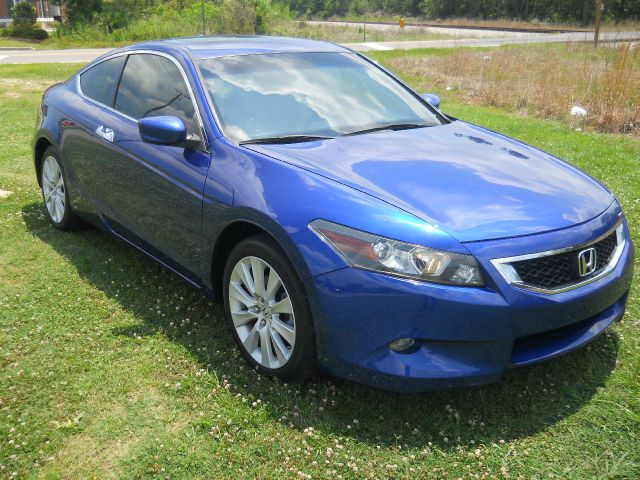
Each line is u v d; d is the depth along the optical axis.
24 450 2.53
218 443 2.56
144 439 2.58
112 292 3.89
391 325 2.47
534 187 2.93
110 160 3.96
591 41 24.64
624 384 2.91
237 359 3.13
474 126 3.99
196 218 3.23
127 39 32.72
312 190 2.75
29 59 22.62
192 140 3.29
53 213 4.94
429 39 34.69
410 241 2.47
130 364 3.11
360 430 2.63
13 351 3.23
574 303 2.59
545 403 2.79
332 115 3.59
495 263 2.47
